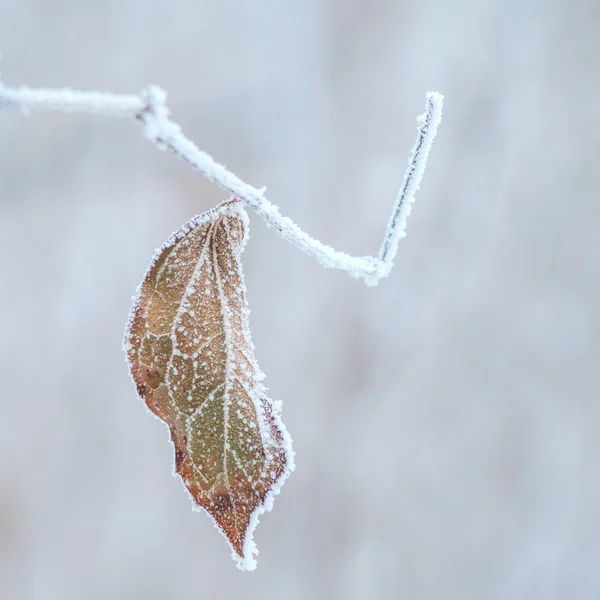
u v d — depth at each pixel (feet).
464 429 2.98
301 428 3.01
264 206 1.24
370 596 2.90
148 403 1.27
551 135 3.03
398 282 3.05
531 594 2.86
